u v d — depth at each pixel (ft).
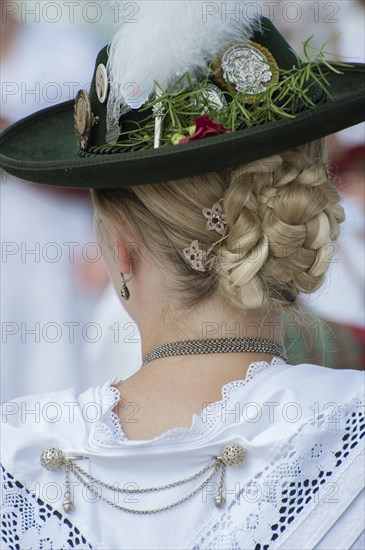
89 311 31.78
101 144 12.75
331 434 11.13
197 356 11.66
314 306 17.02
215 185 11.41
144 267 11.92
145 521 10.96
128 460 11.07
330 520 10.81
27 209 32.04
